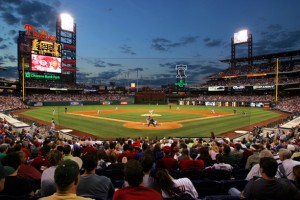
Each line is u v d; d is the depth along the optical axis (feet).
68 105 278.26
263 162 14.37
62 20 317.63
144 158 17.62
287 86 264.31
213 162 34.37
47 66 279.08
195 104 313.73
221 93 338.95
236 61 360.28
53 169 17.85
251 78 320.09
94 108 236.84
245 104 268.62
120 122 130.72
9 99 233.55
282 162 22.94
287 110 198.18
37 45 269.64
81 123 126.62
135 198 11.76
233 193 19.21
